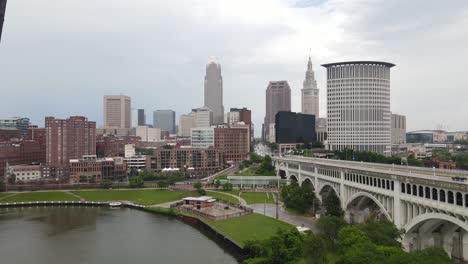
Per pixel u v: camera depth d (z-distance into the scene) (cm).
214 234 15588
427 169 13925
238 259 12900
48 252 13962
